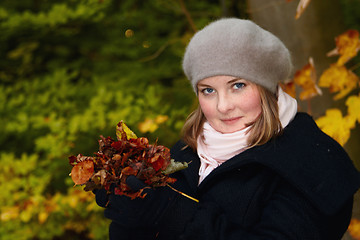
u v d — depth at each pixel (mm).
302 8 1684
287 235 1090
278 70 1208
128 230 1170
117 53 4457
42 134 4242
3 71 4609
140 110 3127
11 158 3363
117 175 1082
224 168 1210
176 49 4277
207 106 1256
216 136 1271
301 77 1893
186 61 1275
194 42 1227
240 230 1138
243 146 1234
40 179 3254
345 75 1845
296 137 1206
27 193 3188
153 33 4562
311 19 1896
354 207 1831
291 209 1125
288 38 1937
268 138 1193
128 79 4164
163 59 4473
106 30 4582
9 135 4242
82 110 3715
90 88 4012
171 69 4383
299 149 1177
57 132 3283
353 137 1884
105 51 4469
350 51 1831
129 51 4461
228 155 1264
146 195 1080
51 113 3521
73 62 4520
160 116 2795
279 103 1236
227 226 1126
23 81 4152
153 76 4336
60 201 3092
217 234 1105
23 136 4281
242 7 2432
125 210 1097
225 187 1216
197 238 1102
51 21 3904
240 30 1171
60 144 3250
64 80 3871
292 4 1915
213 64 1172
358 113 1824
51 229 3201
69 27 4301
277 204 1146
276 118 1206
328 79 1865
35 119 3398
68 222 3250
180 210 1141
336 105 1862
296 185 1120
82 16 3982
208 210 1141
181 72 4340
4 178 3236
